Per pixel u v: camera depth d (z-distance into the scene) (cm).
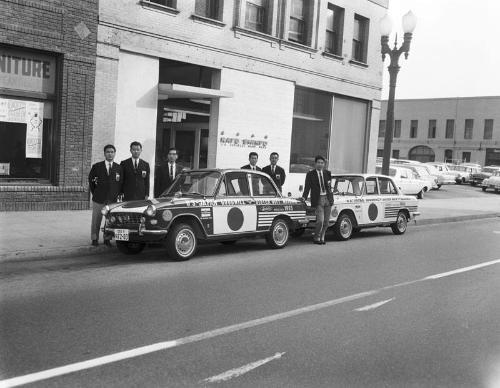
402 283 830
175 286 749
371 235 1427
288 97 1953
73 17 1325
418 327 602
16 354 475
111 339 523
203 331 559
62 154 1337
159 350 498
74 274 802
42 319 577
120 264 891
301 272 884
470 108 6059
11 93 1265
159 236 899
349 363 484
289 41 1914
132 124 1479
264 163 1888
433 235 1478
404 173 2666
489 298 750
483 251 1205
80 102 1358
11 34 1223
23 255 891
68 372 440
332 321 614
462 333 585
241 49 1758
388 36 1596
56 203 1338
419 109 6425
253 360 483
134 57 1470
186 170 1072
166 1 1558
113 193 988
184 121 1794
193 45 1609
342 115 2255
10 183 1285
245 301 684
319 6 2039
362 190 1345
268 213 1078
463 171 4491
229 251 1069
